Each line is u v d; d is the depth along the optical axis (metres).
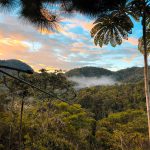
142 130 52.91
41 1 3.67
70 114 55.41
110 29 21.56
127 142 47.97
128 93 119.88
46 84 49.16
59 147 40.09
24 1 3.63
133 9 18.44
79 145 47.47
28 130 41.62
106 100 106.56
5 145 38.03
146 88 23.47
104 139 52.38
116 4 3.97
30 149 37.44
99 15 4.04
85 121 54.16
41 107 50.91
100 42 22.48
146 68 23.28
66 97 55.88
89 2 3.84
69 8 3.86
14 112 42.19
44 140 39.88
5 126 39.56
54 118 48.06
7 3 3.63
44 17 3.69
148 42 24.47
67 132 47.03
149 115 23.36
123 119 63.31
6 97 36.78
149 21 22.34
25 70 2.66
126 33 21.58
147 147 46.47
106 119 64.62
